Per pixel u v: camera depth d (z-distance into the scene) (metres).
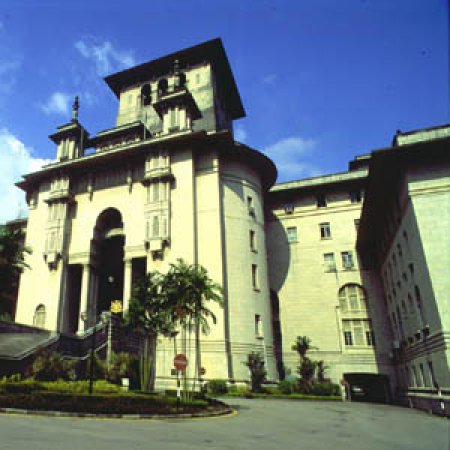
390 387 39.28
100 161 43.22
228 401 26.67
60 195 43.44
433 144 24.36
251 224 40.97
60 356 22.17
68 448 9.04
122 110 55.66
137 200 41.03
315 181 48.66
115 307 43.81
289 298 45.38
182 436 11.92
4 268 25.66
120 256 46.00
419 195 25.25
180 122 42.88
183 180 39.41
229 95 59.88
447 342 22.08
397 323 36.34
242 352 34.75
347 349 41.78
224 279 36.41
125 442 10.25
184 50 53.38
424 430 16.39
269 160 43.66
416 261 26.05
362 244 43.41
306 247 46.91
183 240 37.09
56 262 41.31
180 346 33.38
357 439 13.08
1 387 17.20
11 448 8.73
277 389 34.19
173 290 22.72
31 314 40.22
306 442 11.95
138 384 26.58
